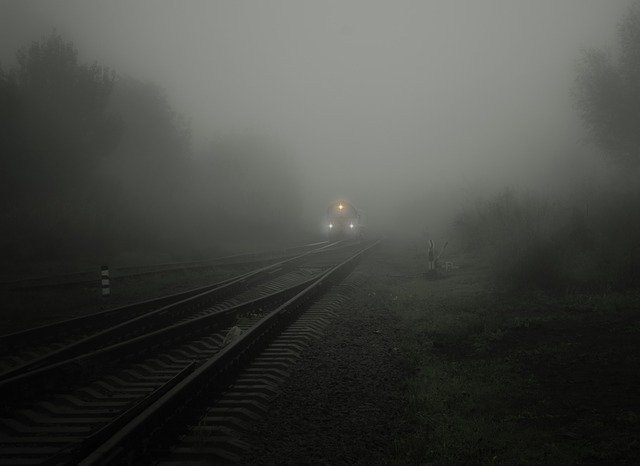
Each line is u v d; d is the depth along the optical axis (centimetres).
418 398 710
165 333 1005
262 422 637
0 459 530
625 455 505
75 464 478
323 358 925
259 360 895
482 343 997
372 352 970
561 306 1254
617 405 647
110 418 650
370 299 1616
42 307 1472
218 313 1205
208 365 718
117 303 1606
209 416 637
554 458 506
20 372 815
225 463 524
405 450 556
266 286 1970
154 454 536
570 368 815
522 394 717
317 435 599
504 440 564
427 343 1028
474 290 1603
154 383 796
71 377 784
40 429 614
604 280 1444
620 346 905
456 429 604
